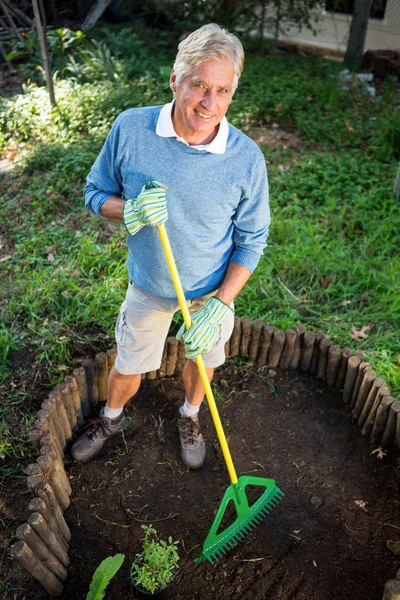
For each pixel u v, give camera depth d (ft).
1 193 17.61
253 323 12.00
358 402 11.11
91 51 25.98
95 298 12.87
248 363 12.39
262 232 8.24
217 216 7.70
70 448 10.47
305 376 12.21
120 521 9.68
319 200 17.43
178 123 7.16
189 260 8.05
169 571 8.41
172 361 11.91
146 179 7.06
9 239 15.51
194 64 6.63
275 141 20.93
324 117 22.57
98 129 20.44
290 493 10.25
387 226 16.02
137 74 25.52
